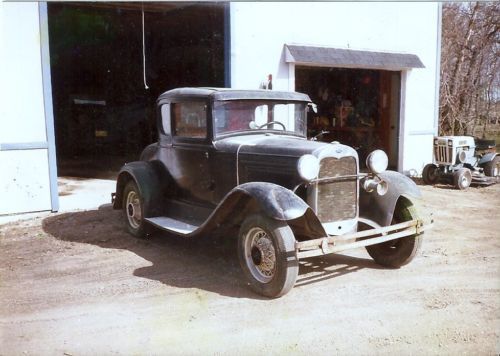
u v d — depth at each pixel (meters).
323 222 4.37
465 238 6.06
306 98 5.53
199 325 3.64
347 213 4.51
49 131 6.90
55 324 3.67
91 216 6.92
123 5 9.37
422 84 11.15
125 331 3.56
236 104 5.08
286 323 3.66
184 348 3.30
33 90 6.74
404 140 10.98
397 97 11.07
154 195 5.66
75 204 7.55
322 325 3.63
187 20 10.86
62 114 13.76
